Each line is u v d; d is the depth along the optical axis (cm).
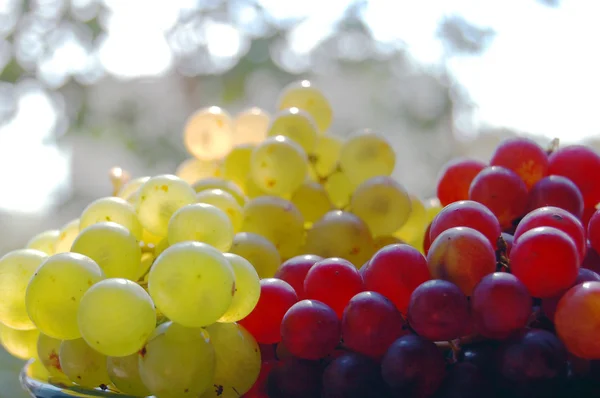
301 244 33
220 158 37
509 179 29
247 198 35
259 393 28
